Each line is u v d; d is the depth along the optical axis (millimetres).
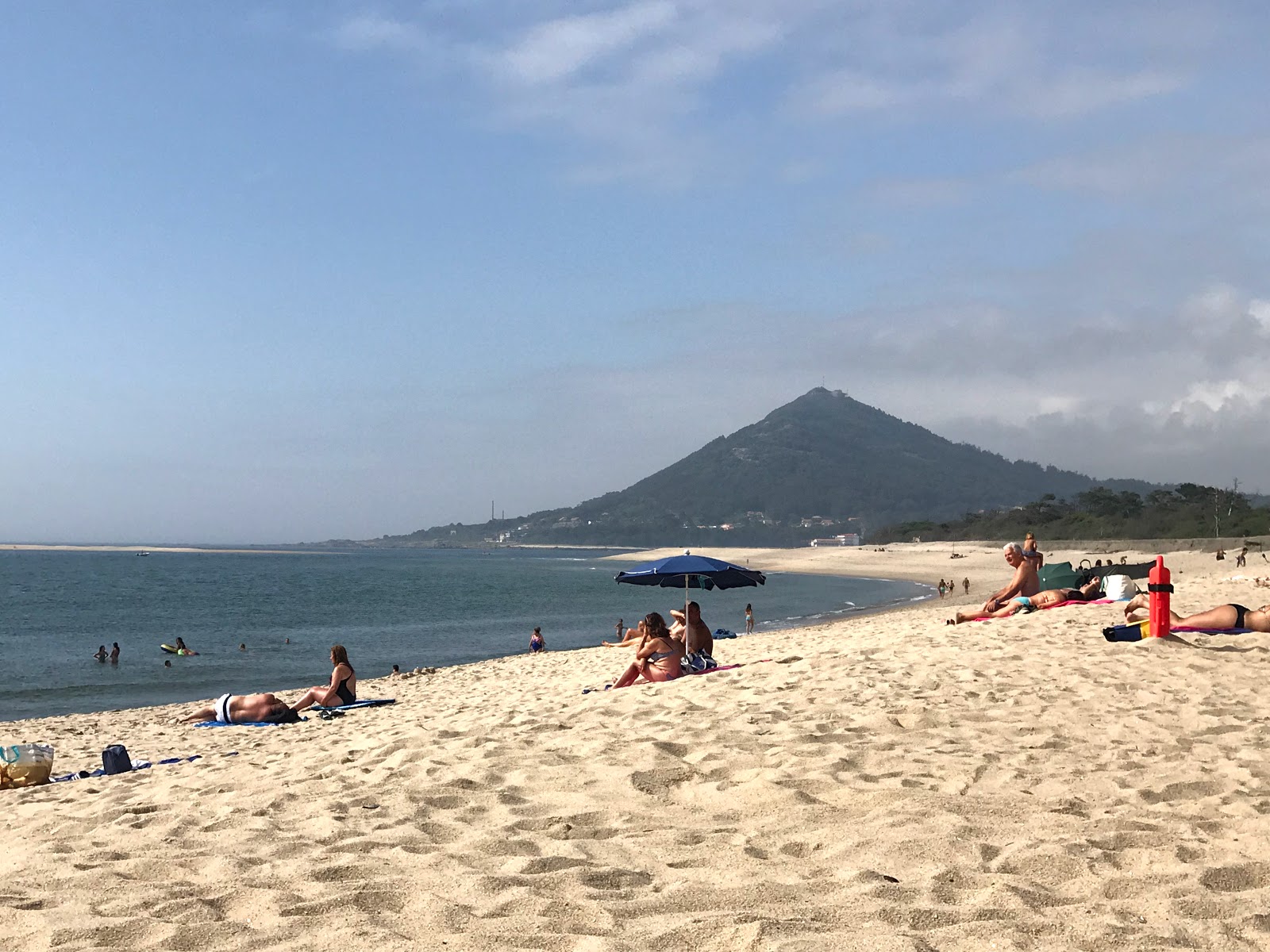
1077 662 8586
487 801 4953
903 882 3416
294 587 89000
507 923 3137
